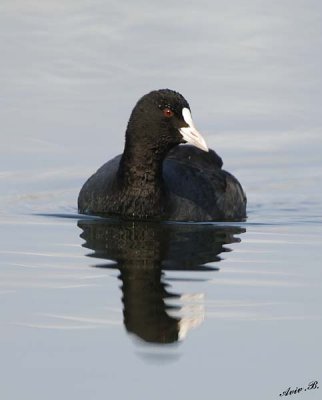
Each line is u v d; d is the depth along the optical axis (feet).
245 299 34.04
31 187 53.67
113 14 81.71
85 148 59.11
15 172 55.77
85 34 77.51
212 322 31.78
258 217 49.60
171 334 30.76
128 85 68.18
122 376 27.91
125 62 72.43
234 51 75.46
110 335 30.55
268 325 31.60
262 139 62.39
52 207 50.16
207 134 62.54
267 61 73.97
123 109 64.23
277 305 33.50
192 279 36.27
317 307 33.30
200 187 49.39
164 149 46.96
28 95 66.69
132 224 45.88
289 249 41.52
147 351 29.50
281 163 59.36
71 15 81.30
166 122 46.57
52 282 35.73
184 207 47.85
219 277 36.65
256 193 55.16
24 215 48.01
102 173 49.83
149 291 34.73
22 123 62.39
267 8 84.28
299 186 56.24
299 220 48.73
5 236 43.21
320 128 64.08
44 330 30.96
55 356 29.14
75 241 42.09
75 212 48.98
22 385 27.35
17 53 73.72
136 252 40.24
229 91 68.49
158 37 77.30
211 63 72.95
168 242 42.19
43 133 61.11
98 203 48.42
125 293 34.40
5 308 32.91
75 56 73.41
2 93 66.85
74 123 62.44
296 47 76.54
